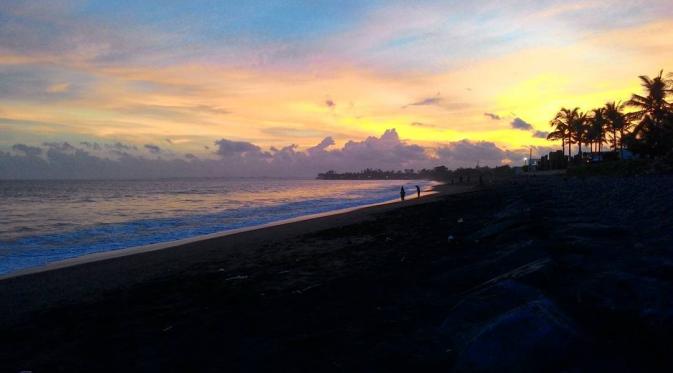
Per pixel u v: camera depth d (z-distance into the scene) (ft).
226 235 68.69
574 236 33.14
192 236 70.59
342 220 86.53
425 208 108.06
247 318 23.36
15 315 27.89
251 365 16.85
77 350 20.25
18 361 19.31
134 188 345.51
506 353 13.39
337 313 22.74
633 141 184.24
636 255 25.41
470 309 17.80
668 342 13.96
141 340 21.03
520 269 22.95
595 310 17.26
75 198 192.85
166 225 87.56
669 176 135.23
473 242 41.81
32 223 90.17
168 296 30.50
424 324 19.10
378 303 23.66
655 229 34.63
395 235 56.18
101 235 72.79
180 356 18.49
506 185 242.78
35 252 56.08
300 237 61.26
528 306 15.31
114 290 33.83
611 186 109.40
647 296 17.92
